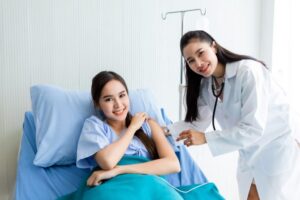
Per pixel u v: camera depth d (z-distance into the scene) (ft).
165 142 4.91
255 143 4.80
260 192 4.98
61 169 4.87
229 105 4.86
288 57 7.73
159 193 3.83
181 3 7.00
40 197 4.41
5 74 5.88
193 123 5.52
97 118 4.97
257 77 4.47
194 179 5.03
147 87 6.94
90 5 6.27
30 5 5.88
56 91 5.31
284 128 4.78
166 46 6.99
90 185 4.15
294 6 7.62
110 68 6.58
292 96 7.71
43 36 6.02
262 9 7.77
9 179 6.14
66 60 6.23
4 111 5.97
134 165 4.36
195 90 5.30
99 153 4.34
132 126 4.83
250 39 7.79
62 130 4.97
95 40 6.39
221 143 4.52
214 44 4.78
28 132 5.20
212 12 7.32
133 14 6.63
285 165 4.74
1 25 5.75
